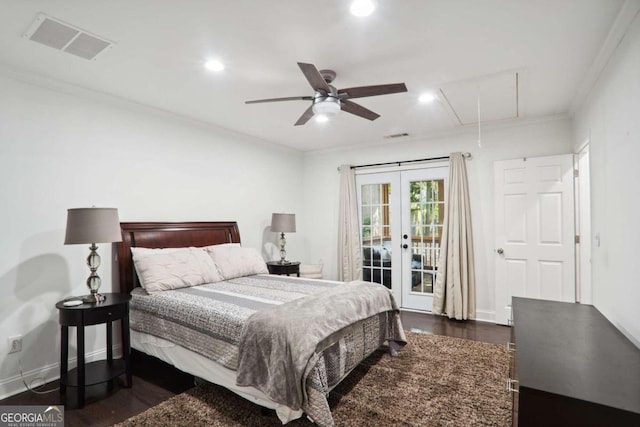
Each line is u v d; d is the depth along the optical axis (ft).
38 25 6.40
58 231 9.01
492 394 7.72
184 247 11.82
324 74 8.39
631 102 5.95
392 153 16.01
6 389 7.98
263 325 6.72
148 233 10.90
